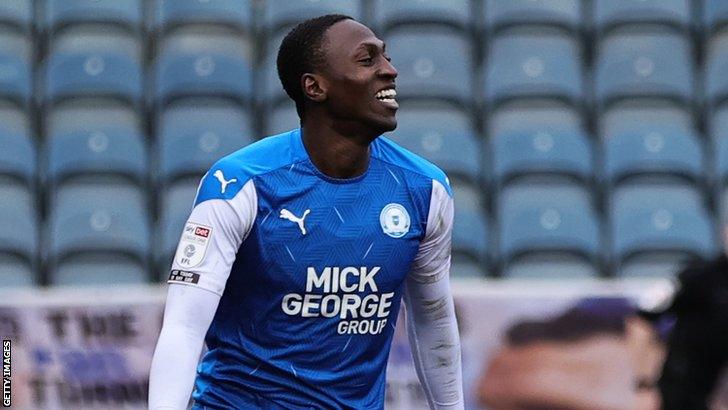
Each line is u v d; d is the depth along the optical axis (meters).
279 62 10.76
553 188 29.97
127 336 21.16
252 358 10.70
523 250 28.39
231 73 32.28
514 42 33.59
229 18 33.81
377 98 10.40
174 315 10.34
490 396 21.11
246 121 31.53
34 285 27.45
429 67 32.59
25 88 31.80
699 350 18.42
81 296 21.16
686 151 30.98
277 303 10.53
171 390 10.15
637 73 32.94
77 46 33.12
